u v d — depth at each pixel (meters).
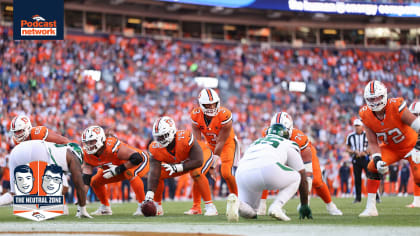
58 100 40.34
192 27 54.75
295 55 55.34
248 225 9.96
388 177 34.94
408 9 54.22
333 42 59.44
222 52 53.47
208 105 15.22
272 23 57.00
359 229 9.07
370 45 60.31
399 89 56.31
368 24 58.97
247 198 11.33
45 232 8.91
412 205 18.06
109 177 13.71
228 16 55.25
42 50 43.56
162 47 50.75
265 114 47.19
